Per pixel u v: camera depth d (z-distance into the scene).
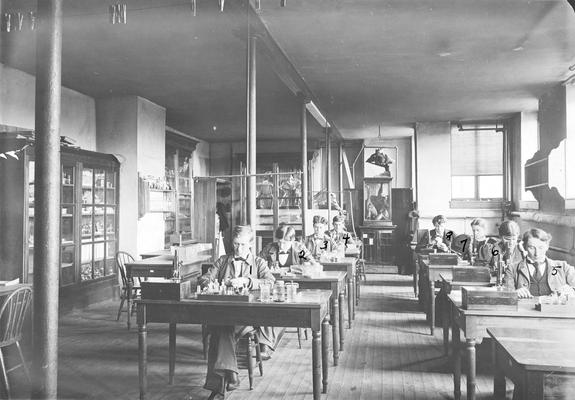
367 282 10.93
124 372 4.78
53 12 2.82
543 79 8.18
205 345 5.20
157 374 4.71
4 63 7.06
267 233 13.86
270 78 8.05
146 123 9.73
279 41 6.25
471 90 8.92
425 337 6.16
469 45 6.43
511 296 3.52
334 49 6.55
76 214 7.59
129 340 6.00
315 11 5.29
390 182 13.70
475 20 5.59
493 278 4.79
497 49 6.59
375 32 5.95
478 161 12.84
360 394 4.18
